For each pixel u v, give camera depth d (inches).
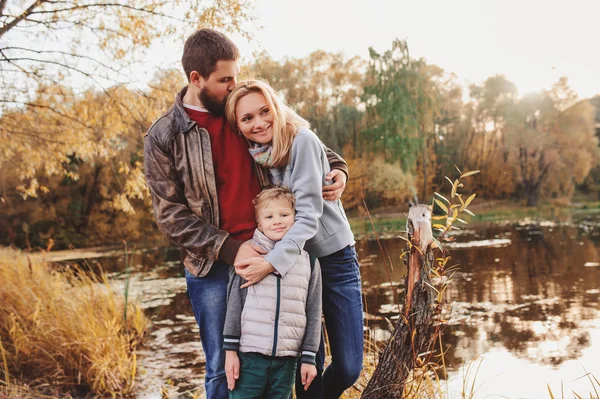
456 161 1550.2
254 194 88.4
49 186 952.9
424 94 1162.0
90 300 213.8
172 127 86.9
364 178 1106.1
